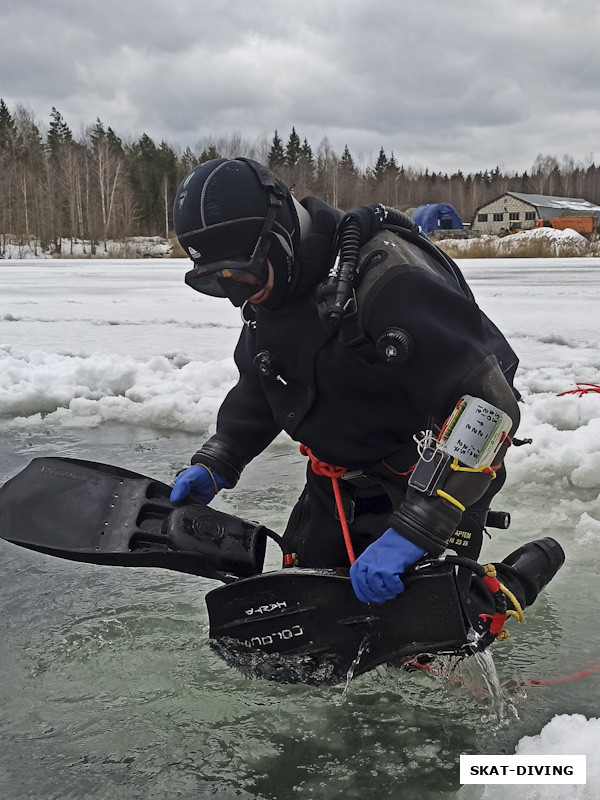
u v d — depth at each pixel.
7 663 2.50
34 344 8.41
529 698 2.30
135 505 2.49
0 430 5.31
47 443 4.98
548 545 2.52
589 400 5.13
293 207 2.04
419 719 2.20
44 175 81.69
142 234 83.12
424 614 2.08
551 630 2.69
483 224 83.44
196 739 2.12
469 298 2.18
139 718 2.21
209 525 2.42
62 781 1.95
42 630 2.72
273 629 2.30
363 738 2.12
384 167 107.75
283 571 2.27
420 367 1.91
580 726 1.95
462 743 2.09
